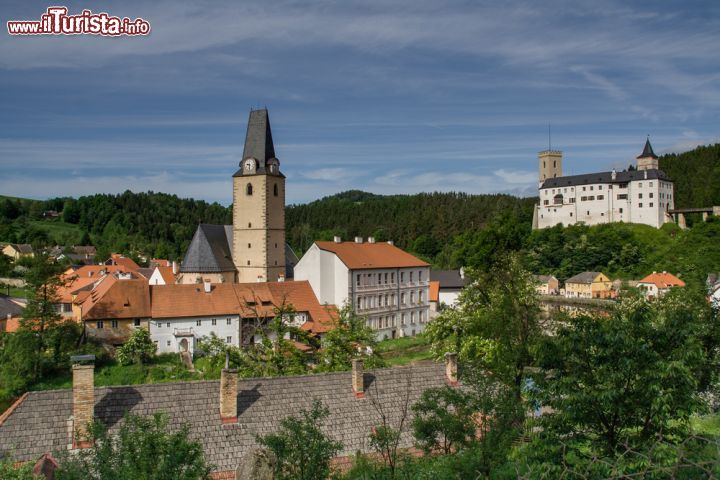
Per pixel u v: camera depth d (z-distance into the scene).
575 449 21.02
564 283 152.62
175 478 19.53
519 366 33.88
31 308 74.19
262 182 99.88
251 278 101.25
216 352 62.56
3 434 26.56
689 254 142.75
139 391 29.50
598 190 190.12
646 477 17.39
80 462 21.62
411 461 24.62
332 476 24.16
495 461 22.20
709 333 25.20
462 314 55.09
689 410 19.72
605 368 20.64
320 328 84.00
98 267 149.25
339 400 32.03
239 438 28.78
